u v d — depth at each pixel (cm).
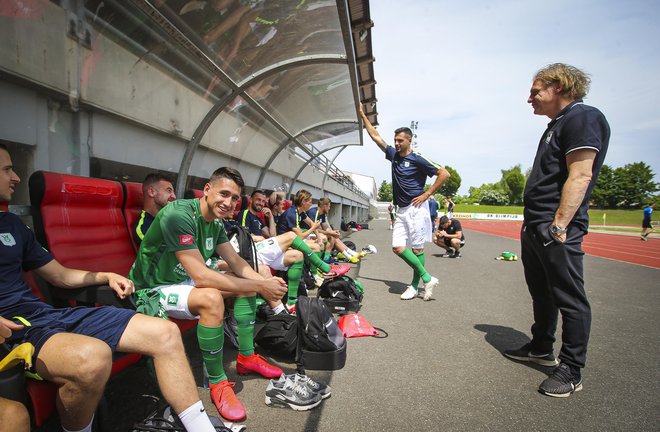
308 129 768
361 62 452
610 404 213
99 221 242
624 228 4038
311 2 317
